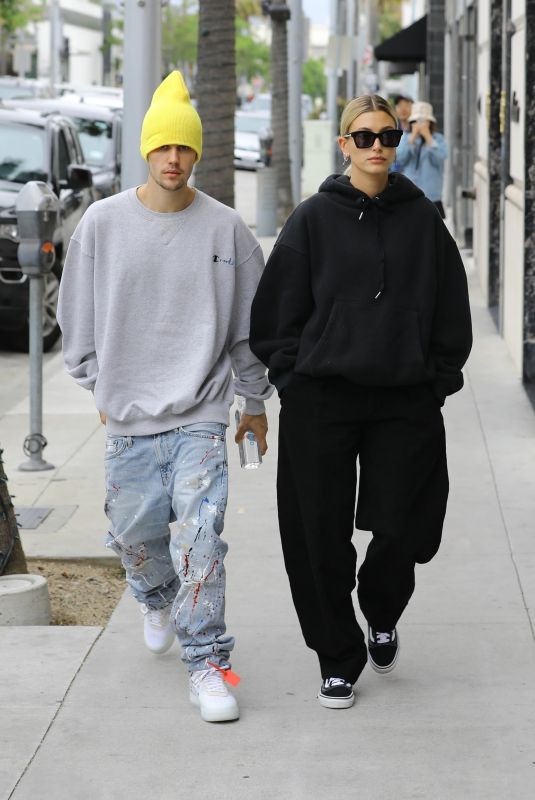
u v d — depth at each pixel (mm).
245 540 7062
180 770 4426
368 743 4613
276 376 4820
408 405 4742
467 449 8945
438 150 15617
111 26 87062
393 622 5082
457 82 23016
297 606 4953
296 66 27734
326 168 34938
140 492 4961
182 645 4934
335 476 4777
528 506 7594
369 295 4660
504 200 12719
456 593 6184
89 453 9094
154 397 4844
